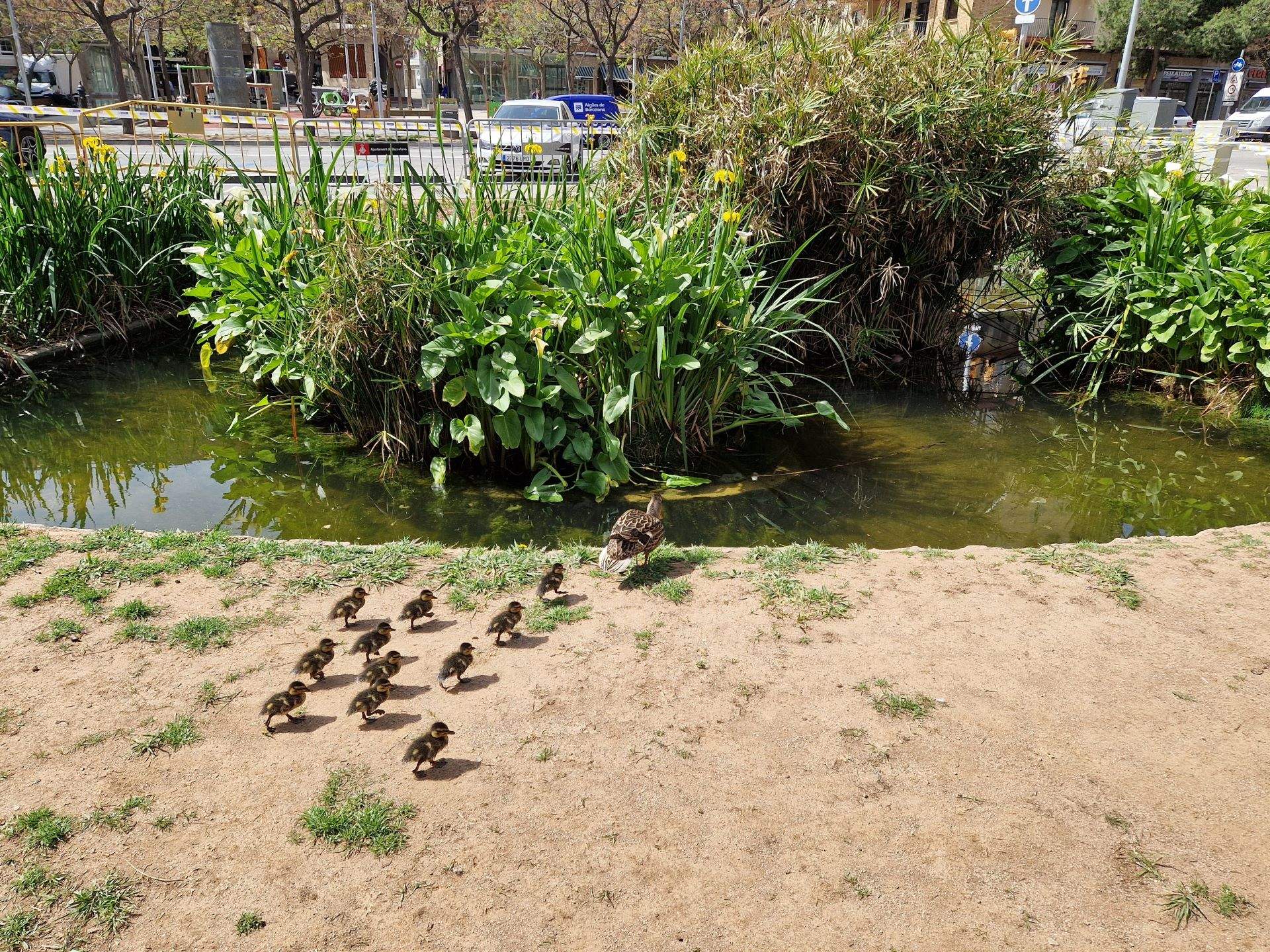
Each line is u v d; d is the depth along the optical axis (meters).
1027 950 2.95
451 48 39.56
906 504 7.36
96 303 11.02
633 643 4.64
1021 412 9.90
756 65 10.52
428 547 5.69
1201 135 16.22
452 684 4.32
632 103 11.02
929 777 3.72
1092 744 3.92
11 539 5.56
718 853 3.33
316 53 46.59
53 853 3.28
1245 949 2.96
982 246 11.13
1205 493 7.71
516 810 3.52
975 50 10.63
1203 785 3.69
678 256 7.58
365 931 3.00
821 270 10.91
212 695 4.18
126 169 11.91
